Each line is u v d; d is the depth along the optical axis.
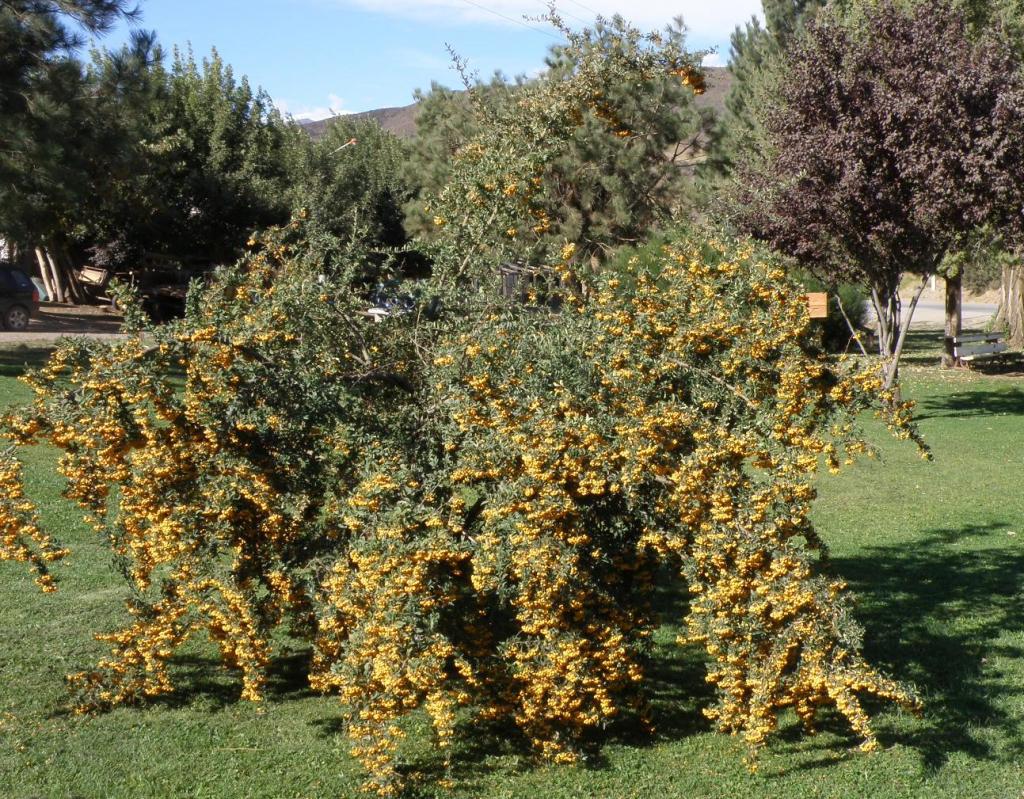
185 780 5.16
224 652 5.91
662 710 6.26
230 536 5.65
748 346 5.56
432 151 31.62
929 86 16.00
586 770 5.41
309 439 5.75
